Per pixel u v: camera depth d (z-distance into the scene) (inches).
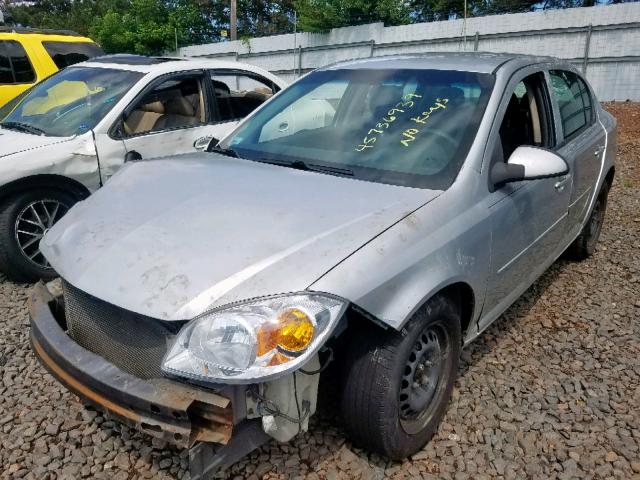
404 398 96.1
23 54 316.8
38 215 175.8
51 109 205.2
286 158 122.0
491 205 109.7
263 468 98.3
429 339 99.3
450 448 105.0
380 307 84.3
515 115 131.0
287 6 1405.0
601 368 132.3
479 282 107.5
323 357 91.4
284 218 92.1
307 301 77.5
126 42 1071.0
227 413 76.1
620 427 111.7
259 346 74.9
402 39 762.8
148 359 83.5
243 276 80.2
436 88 125.8
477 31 698.8
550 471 100.1
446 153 110.6
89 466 99.2
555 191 138.0
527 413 115.0
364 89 133.0
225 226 90.9
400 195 100.8
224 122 224.8
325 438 105.3
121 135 192.5
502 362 133.3
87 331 91.1
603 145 176.1
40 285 106.9
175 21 1069.1
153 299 80.0
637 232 227.5
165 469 98.5
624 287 176.4
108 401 81.0
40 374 126.0
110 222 97.8
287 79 893.8
